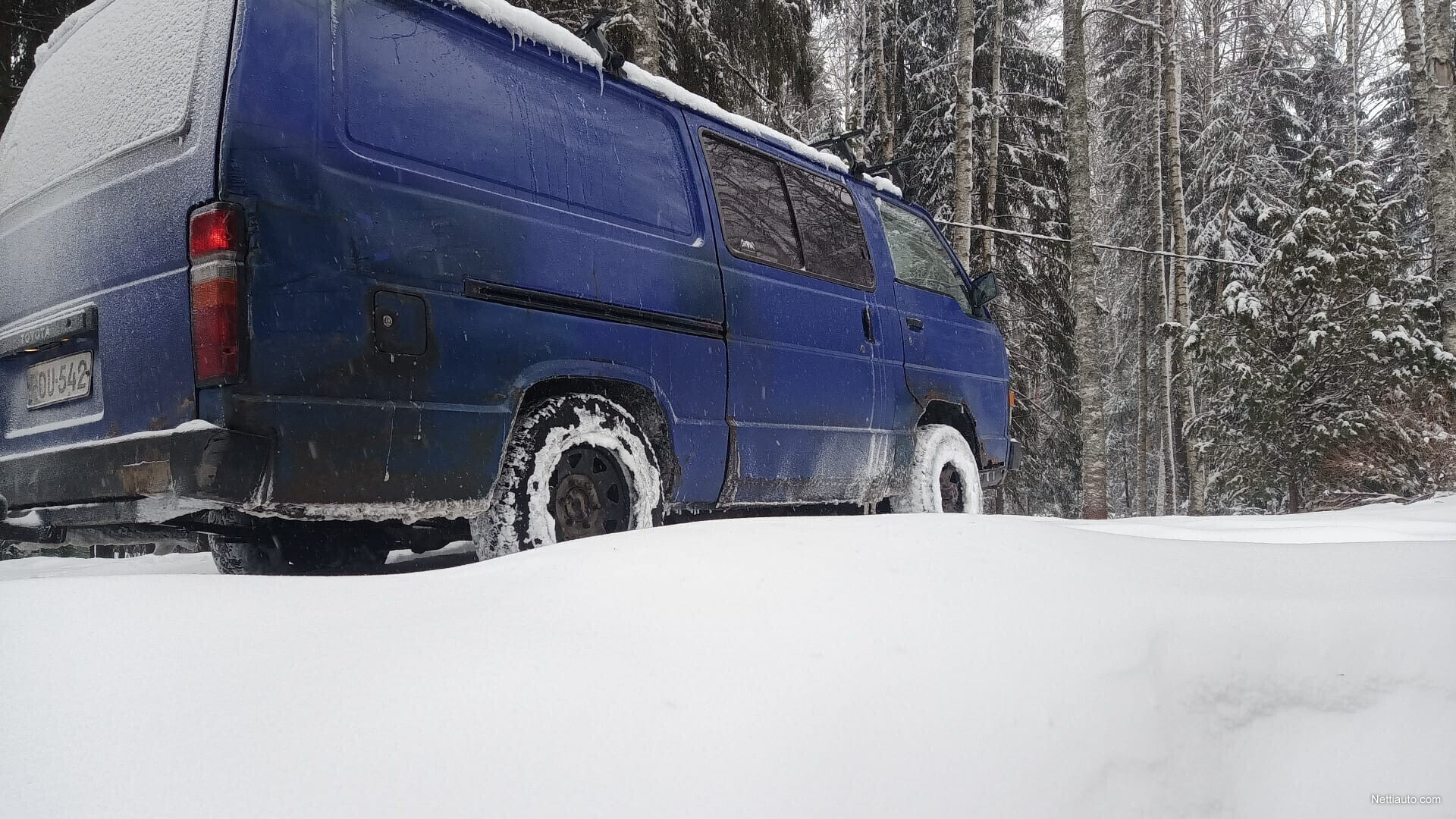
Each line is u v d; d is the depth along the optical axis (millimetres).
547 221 2635
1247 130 19250
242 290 1978
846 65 20453
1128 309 24391
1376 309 10320
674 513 3096
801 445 3482
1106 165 21922
